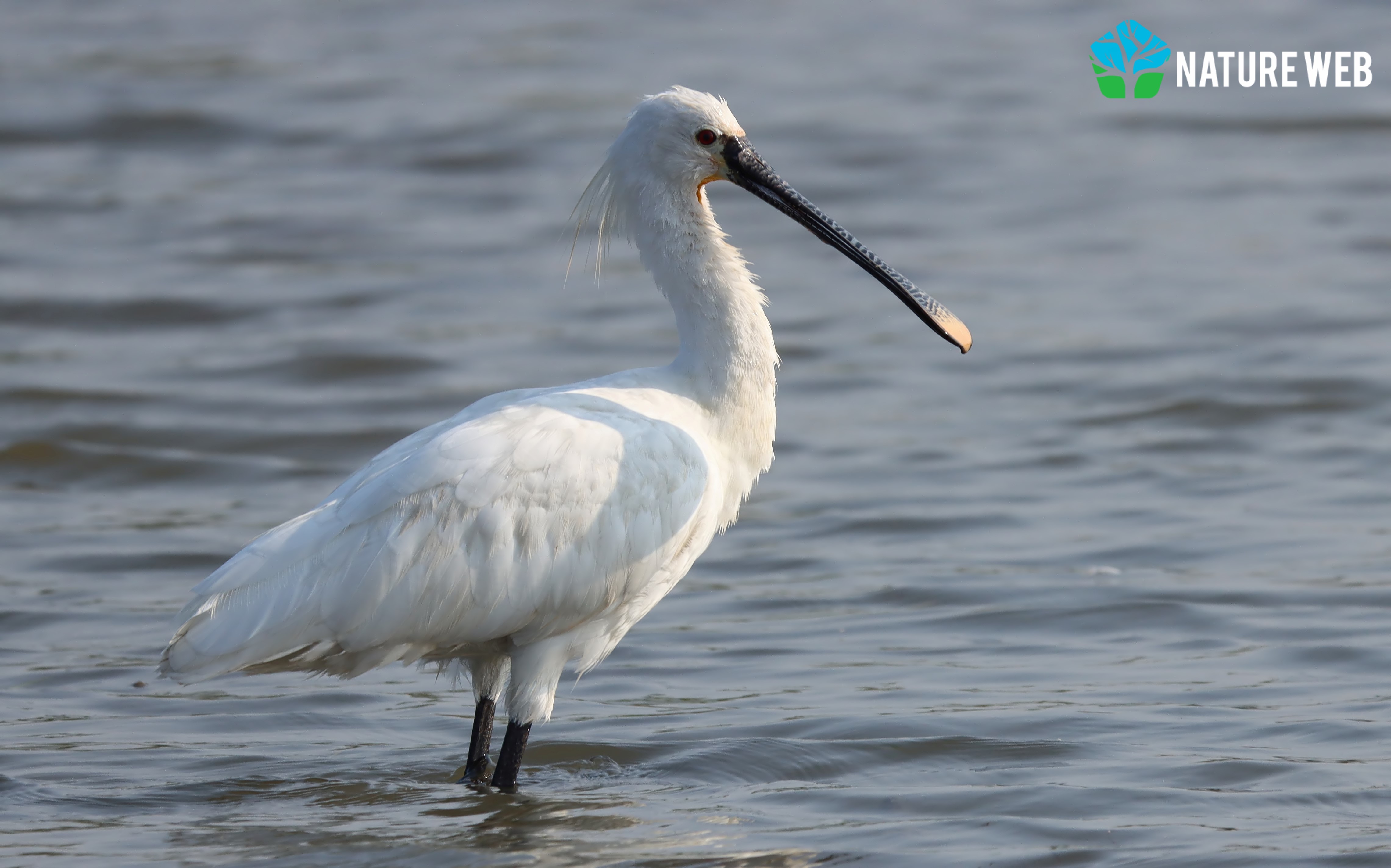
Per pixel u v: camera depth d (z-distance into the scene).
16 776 10.34
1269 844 8.82
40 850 9.04
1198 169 32.62
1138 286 26.03
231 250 28.11
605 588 10.02
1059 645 13.02
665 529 10.15
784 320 24.95
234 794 10.08
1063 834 9.09
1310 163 32.94
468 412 10.38
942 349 23.53
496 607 9.74
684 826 9.39
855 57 41.28
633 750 10.82
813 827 9.33
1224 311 24.62
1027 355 23.02
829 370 22.77
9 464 18.89
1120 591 14.27
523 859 8.85
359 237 28.92
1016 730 10.97
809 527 16.84
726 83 38.50
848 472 18.78
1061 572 15.02
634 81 38.75
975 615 13.84
